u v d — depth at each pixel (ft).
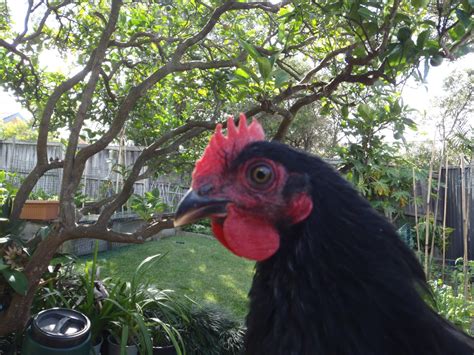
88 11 2.03
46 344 1.29
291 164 0.64
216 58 1.98
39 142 1.51
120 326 1.65
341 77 1.19
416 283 0.64
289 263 0.62
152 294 1.84
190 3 1.85
